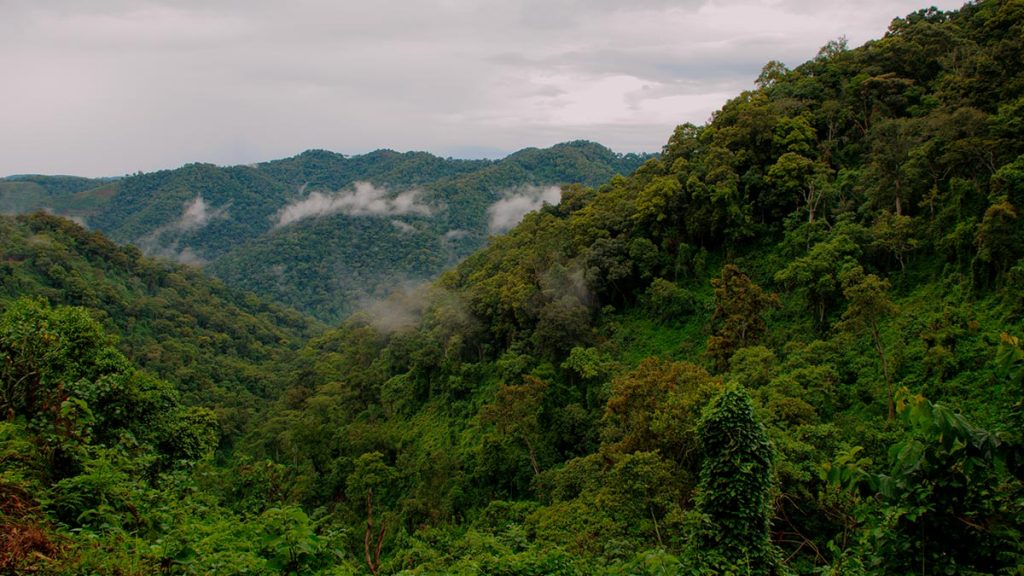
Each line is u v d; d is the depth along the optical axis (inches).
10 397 419.8
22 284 2647.6
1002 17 1690.5
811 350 1189.7
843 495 627.2
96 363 605.6
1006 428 189.9
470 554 437.1
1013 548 188.7
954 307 1085.1
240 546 254.8
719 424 519.5
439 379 1978.3
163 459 603.8
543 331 1630.2
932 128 1311.5
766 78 2239.2
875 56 1881.2
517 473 1349.7
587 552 690.2
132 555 243.3
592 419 1387.8
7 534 234.2
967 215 1178.0
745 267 1619.1
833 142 1729.8
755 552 491.2
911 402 191.6
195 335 3373.5
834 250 1291.8
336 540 270.5
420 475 1477.6
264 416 2482.8
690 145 2068.2
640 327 1668.3
